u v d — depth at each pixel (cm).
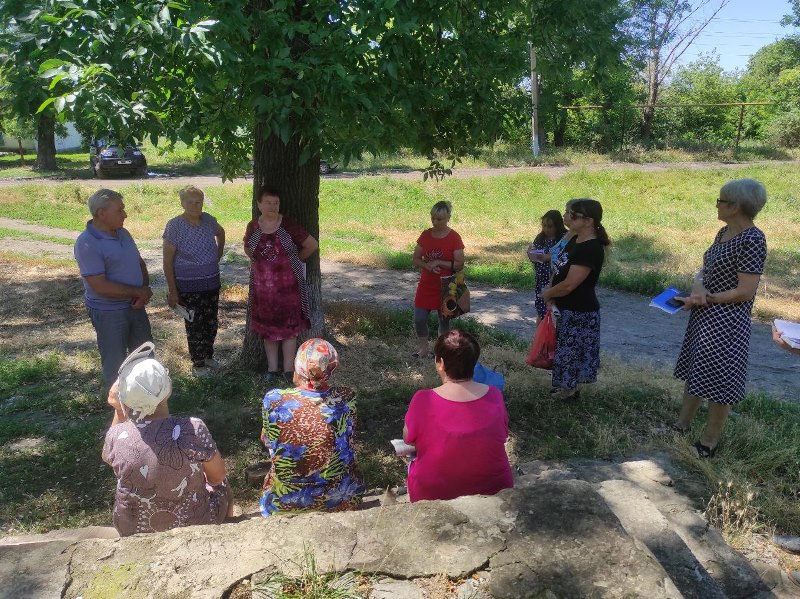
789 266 1261
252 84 474
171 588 217
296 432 326
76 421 557
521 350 735
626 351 787
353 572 224
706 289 439
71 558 232
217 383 624
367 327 807
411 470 332
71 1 420
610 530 240
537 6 634
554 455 470
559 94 709
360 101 483
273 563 228
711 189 2189
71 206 2039
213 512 309
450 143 676
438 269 664
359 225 1780
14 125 3262
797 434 492
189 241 627
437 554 231
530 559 227
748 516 379
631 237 1554
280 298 595
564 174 2353
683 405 490
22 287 1070
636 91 3694
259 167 638
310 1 514
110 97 405
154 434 290
